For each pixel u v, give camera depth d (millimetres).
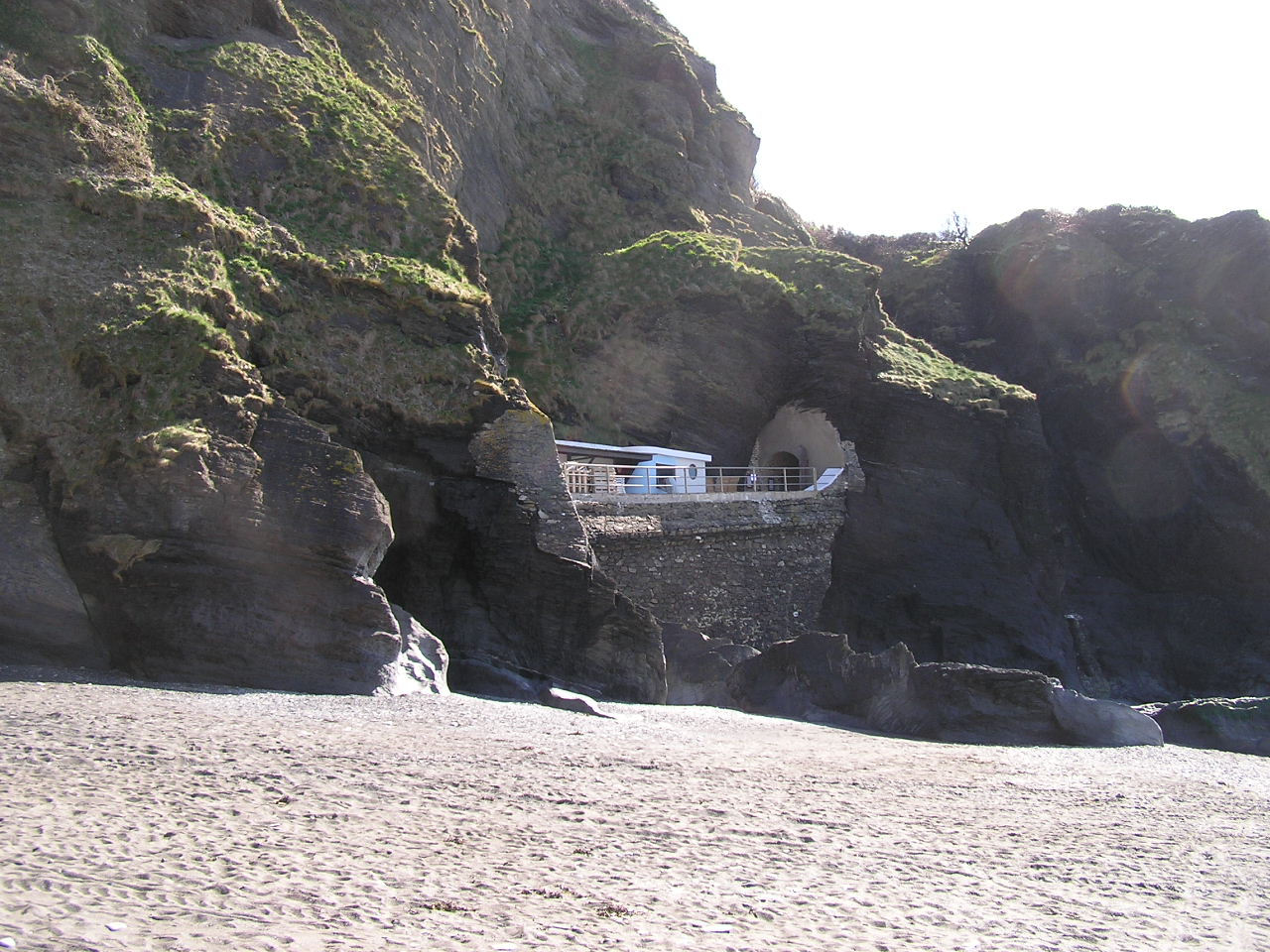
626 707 24594
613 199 55781
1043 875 11234
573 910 8570
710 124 64312
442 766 14539
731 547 38031
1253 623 45188
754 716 25672
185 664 20891
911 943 8445
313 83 34906
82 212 25109
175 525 21203
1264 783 19641
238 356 24344
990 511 44188
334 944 7270
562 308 45344
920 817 13984
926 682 25594
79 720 15375
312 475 23016
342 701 20062
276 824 10656
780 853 11172
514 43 57062
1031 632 42625
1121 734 25031
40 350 22797
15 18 27906
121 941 6895
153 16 32625
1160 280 55469
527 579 27562
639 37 65375
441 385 28328
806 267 46969
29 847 8984
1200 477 47875
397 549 27250
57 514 21562
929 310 63062
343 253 29516
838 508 41656
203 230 26328
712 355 44406
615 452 39719
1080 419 52812
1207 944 9172
